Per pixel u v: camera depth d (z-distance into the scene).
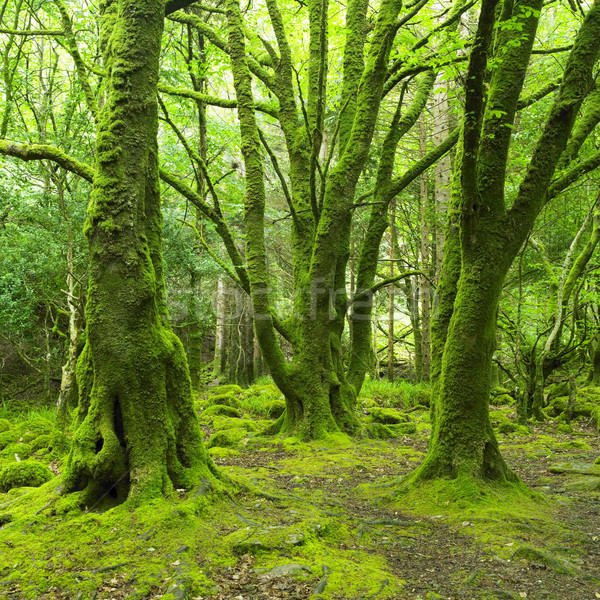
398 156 15.73
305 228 8.66
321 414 7.97
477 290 4.71
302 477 5.76
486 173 4.57
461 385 4.80
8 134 9.29
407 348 22.31
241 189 13.28
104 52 4.56
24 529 3.49
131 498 3.72
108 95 4.07
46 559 3.12
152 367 3.97
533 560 3.38
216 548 3.32
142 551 3.23
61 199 7.95
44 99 9.59
